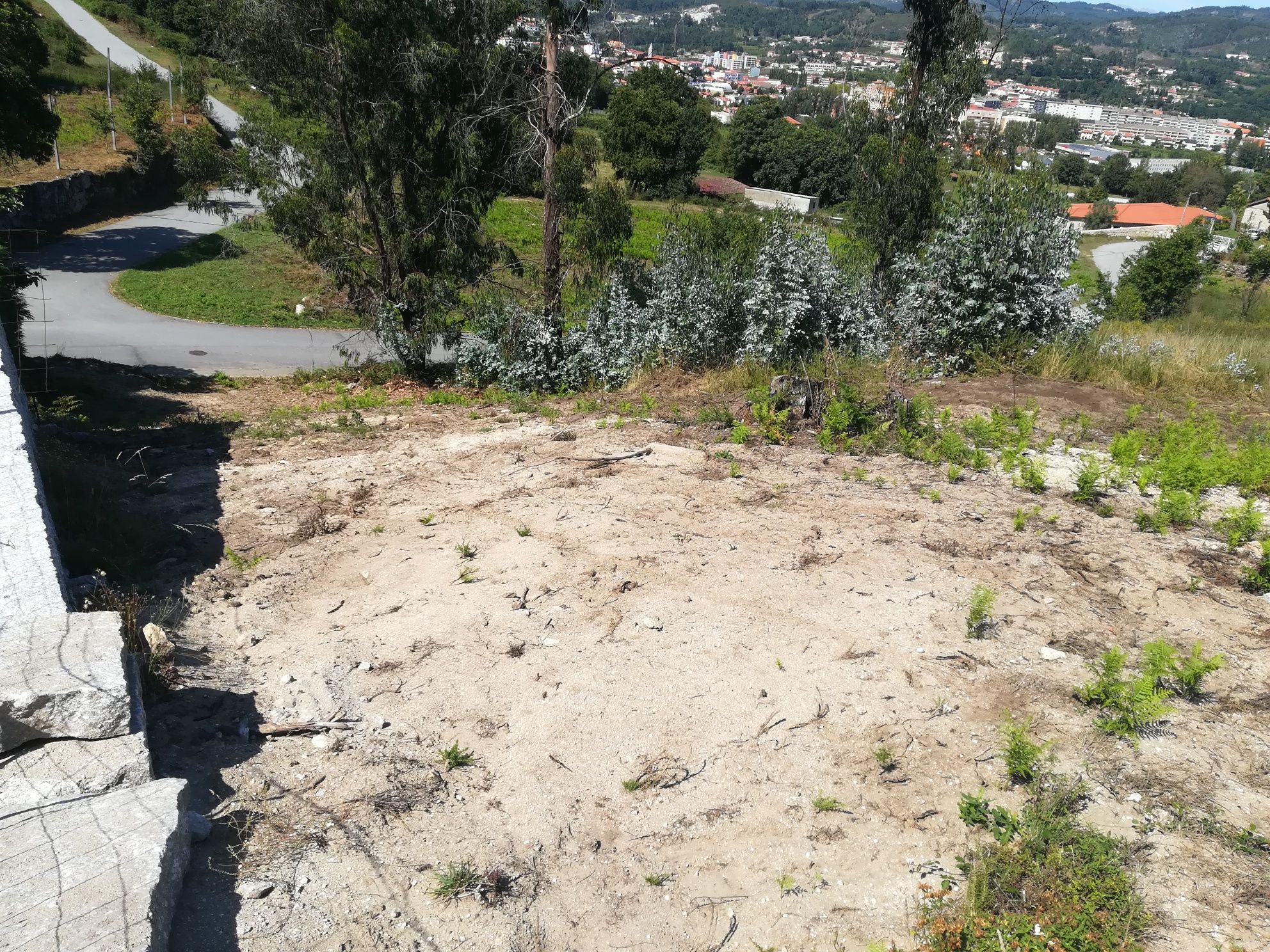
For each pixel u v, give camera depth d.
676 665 4.72
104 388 16.03
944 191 14.65
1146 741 4.11
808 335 11.78
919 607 5.25
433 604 5.48
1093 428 9.06
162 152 36.38
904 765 3.98
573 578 5.70
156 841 2.93
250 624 5.37
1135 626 5.09
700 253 13.09
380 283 17.89
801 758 4.04
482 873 3.39
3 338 9.39
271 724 4.21
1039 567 5.77
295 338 22.70
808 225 12.40
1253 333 21.64
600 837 3.63
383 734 4.23
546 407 11.52
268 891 3.17
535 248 35.19
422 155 16.55
